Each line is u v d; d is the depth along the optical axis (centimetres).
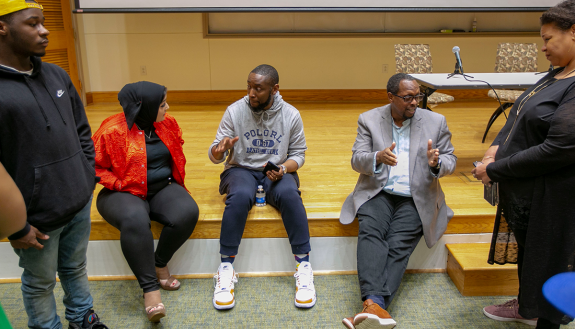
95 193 238
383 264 173
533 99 137
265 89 188
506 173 140
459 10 389
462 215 206
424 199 186
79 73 470
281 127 205
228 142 186
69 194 134
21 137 122
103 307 188
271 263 211
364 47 498
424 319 181
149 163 187
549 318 138
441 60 505
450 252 206
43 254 138
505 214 150
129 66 492
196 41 487
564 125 122
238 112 202
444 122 189
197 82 501
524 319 176
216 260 209
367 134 194
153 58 491
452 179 262
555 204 133
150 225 183
